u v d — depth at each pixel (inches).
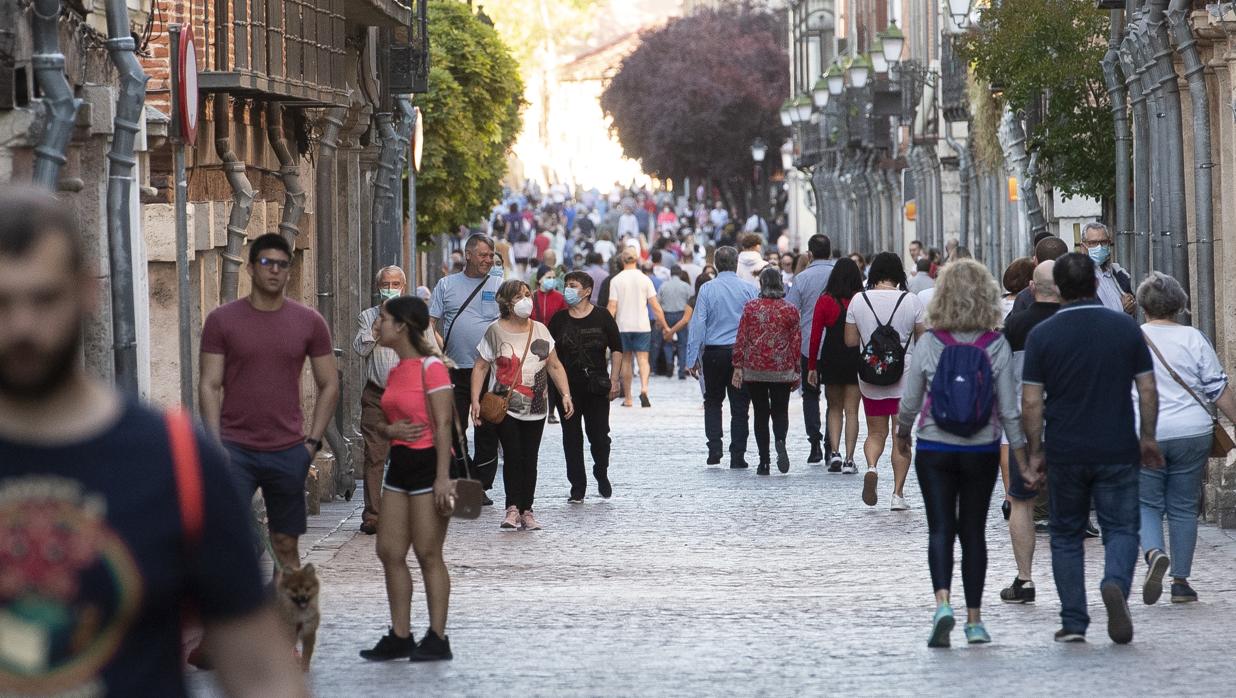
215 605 293.7
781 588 1126.4
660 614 1023.6
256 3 1459.2
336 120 1807.3
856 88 4990.2
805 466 1915.6
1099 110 2203.5
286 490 908.6
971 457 910.4
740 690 804.6
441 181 3319.4
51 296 277.3
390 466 886.4
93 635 282.8
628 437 2272.4
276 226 1663.4
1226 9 1429.6
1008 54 2176.4
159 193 1320.1
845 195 6072.8
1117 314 912.9
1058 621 984.3
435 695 800.9
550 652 906.7
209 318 904.9
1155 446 921.5
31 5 919.7
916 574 1181.7
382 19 1983.3
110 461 284.0
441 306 1583.4
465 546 1327.5
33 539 279.7
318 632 967.6
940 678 826.2
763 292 1829.5
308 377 1697.8
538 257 5556.1
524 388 1413.6
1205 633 932.0
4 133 879.1
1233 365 1510.8
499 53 3378.4
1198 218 1553.9
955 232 4362.7
